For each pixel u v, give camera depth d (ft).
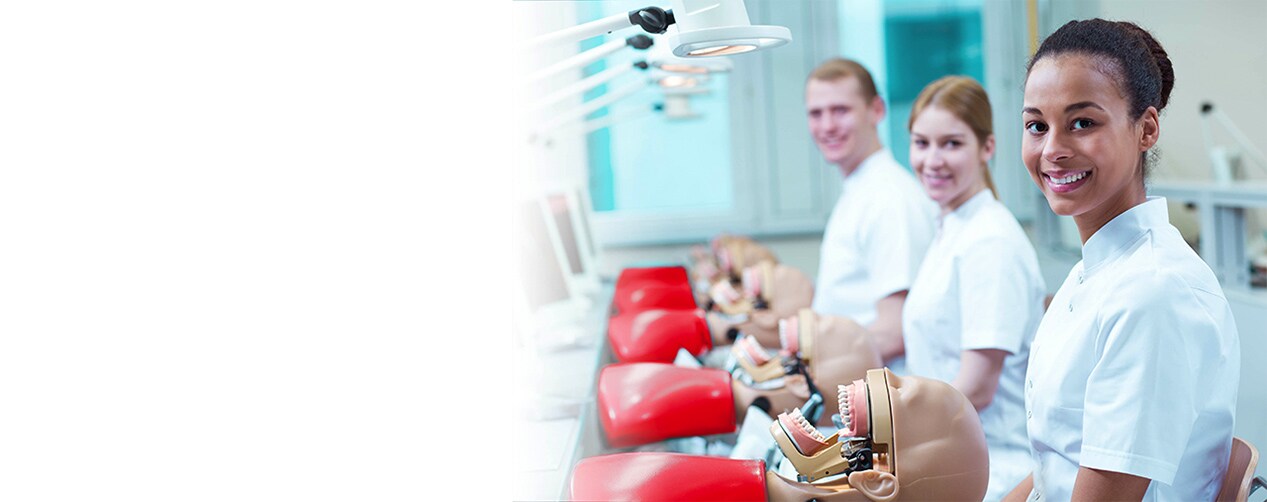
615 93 7.78
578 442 4.98
